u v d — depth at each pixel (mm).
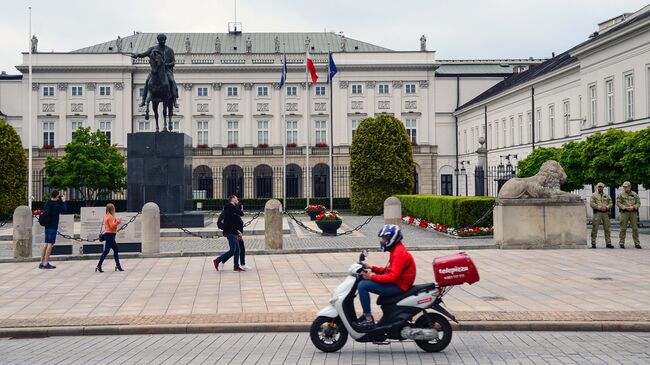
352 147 60938
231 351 11312
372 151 59750
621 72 49125
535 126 68750
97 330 13000
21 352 11453
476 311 14000
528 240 26406
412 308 11016
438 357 10734
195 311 14602
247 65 87125
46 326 13211
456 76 92875
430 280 18500
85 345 12008
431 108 88875
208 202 72188
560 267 20812
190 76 87562
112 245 21406
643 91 46094
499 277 18859
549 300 15266
